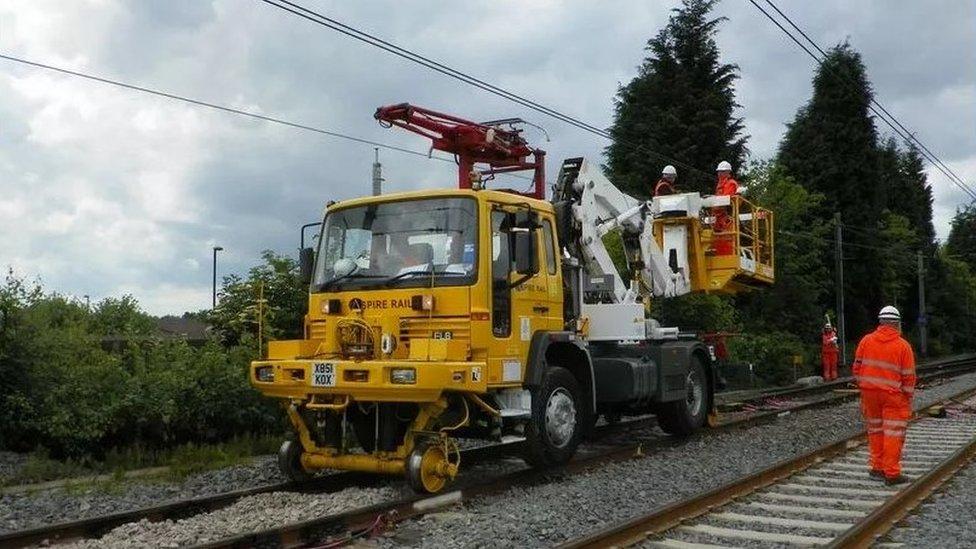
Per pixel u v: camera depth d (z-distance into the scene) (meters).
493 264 9.54
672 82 37.09
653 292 14.76
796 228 38.16
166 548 7.00
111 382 12.25
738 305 33.91
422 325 9.41
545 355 10.51
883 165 53.22
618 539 7.15
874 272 49.03
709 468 11.18
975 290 70.44
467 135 13.24
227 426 13.35
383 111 12.59
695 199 15.53
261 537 7.11
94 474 10.92
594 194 13.25
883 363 10.07
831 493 9.34
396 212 9.90
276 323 15.56
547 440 10.21
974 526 7.80
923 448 12.57
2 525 8.05
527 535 7.52
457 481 10.20
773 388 26.48
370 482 10.12
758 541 7.30
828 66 17.56
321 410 9.57
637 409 13.59
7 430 11.66
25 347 11.96
